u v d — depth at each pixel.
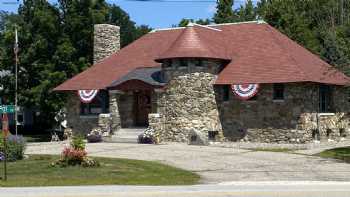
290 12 57.88
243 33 43.41
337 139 41.62
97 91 42.69
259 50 40.88
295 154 31.50
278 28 56.50
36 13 51.06
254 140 38.53
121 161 27.28
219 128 39.66
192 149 33.69
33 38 51.44
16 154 28.19
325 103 40.72
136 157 29.69
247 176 23.45
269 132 38.03
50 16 51.06
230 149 33.88
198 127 38.28
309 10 63.12
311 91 38.00
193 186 20.08
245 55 40.84
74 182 21.19
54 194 17.92
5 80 51.94
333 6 58.31
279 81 37.16
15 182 21.05
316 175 23.67
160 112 39.12
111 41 48.75
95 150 33.31
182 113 38.31
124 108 42.47
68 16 52.16
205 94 38.75
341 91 42.72
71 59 51.50
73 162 25.52
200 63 38.66
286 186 20.00
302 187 19.69
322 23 58.47
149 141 38.19
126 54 46.03
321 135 39.34
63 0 52.81
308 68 39.28
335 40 40.78
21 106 51.97
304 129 37.09
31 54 50.78
